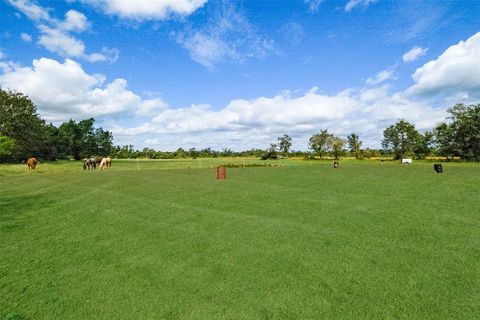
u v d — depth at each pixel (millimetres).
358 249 7137
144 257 6668
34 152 82625
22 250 7172
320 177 26859
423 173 31406
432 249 7113
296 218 10367
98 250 7141
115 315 4324
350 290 5055
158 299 4789
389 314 4289
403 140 88062
